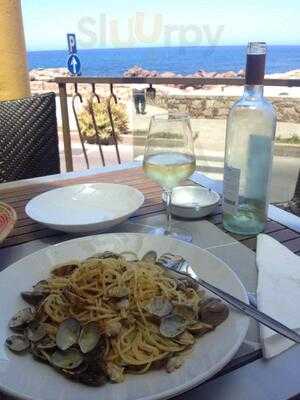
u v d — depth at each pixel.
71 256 0.79
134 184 1.29
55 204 1.08
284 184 2.95
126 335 0.55
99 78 2.95
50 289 0.65
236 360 0.54
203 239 0.90
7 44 2.13
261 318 0.59
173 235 0.91
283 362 0.54
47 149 1.87
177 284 0.65
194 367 0.50
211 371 0.48
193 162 0.97
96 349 0.51
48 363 0.51
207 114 3.97
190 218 1.01
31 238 0.94
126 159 5.10
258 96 0.90
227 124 0.92
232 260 0.81
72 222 0.96
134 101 3.78
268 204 0.99
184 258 0.76
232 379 0.51
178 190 1.15
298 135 3.77
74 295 0.60
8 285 0.69
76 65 2.98
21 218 1.04
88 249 0.81
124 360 0.52
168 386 0.47
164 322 0.56
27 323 0.58
